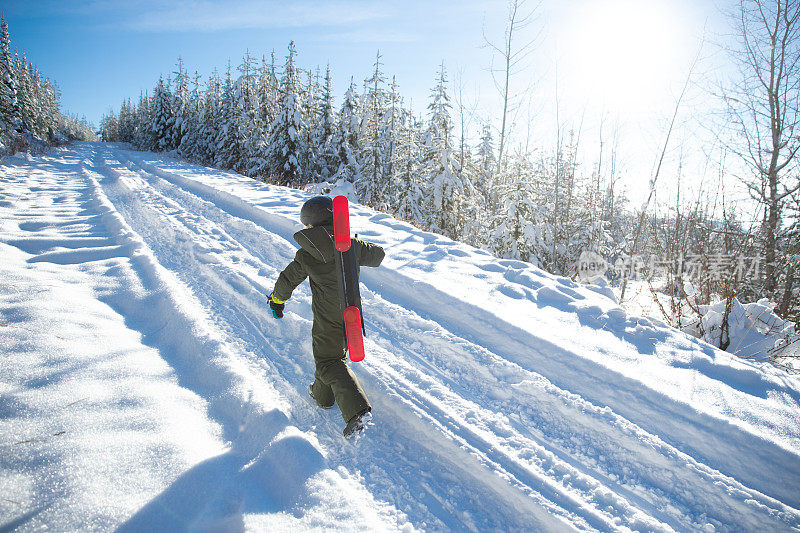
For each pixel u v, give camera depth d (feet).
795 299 19.47
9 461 6.08
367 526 6.02
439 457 7.77
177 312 11.78
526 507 6.77
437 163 53.47
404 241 20.67
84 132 294.05
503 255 41.98
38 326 9.90
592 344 11.55
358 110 89.86
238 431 7.79
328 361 8.29
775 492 7.46
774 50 28.22
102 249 16.83
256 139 87.25
